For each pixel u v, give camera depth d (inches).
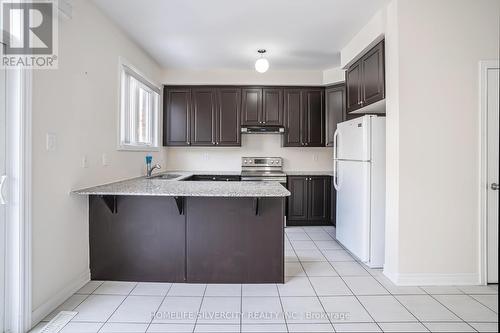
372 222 124.4
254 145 213.3
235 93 198.2
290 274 117.5
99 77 113.0
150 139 182.7
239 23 126.8
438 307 91.7
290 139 199.3
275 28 132.0
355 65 145.5
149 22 125.1
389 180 112.6
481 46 106.2
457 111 106.4
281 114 198.7
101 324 81.9
